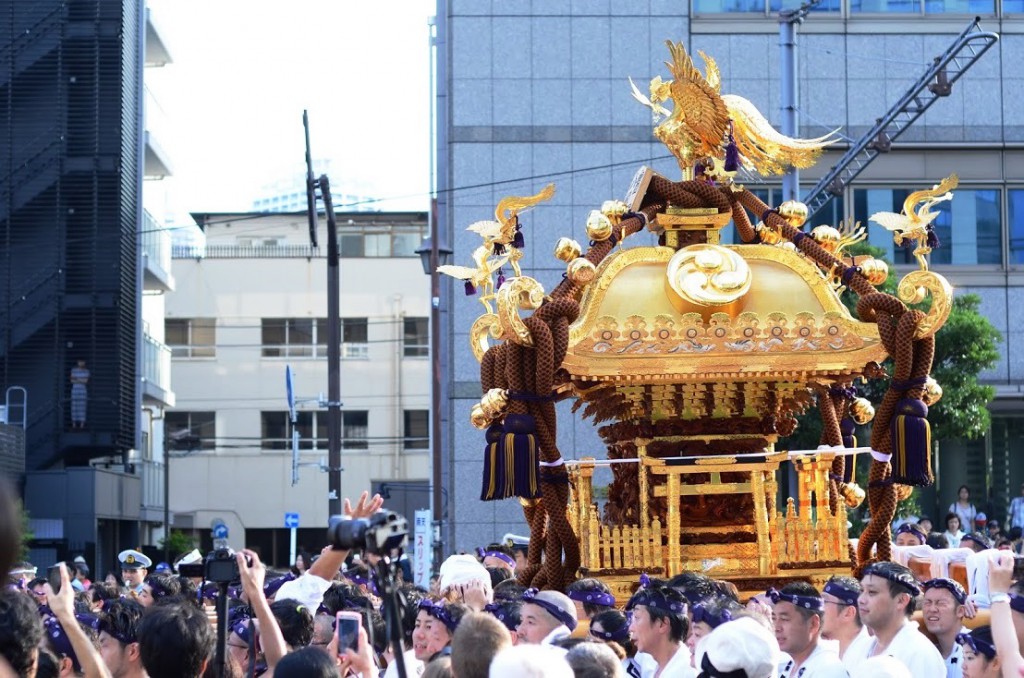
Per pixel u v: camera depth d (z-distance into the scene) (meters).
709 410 12.00
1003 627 7.93
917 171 33.56
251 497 62.88
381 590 6.34
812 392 12.71
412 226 67.38
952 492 35.03
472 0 32.97
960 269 33.91
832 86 33.25
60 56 40.81
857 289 11.62
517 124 32.81
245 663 9.94
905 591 8.91
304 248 67.25
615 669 6.70
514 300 10.90
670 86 12.45
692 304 11.45
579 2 32.94
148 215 47.34
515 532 32.69
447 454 33.12
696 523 12.03
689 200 12.10
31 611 6.21
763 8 33.25
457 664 6.50
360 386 63.19
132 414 43.59
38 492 39.94
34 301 40.78
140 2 44.34
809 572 11.72
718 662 6.82
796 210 12.20
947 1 33.50
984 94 33.56
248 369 63.50
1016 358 33.88
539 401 11.05
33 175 40.78
